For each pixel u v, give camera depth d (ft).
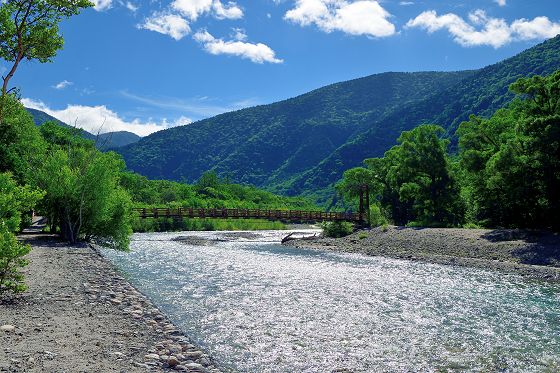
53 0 70.49
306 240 183.62
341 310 55.06
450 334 45.47
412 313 54.44
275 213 217.97
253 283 74.02
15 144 137.90
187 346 36.55
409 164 189.16
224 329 45.24
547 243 109.91
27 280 58.54
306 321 49.24
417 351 39.73
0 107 69.26
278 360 36.35
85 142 230.48
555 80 128.77
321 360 36.63
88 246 111.24
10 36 70.18
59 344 32.58
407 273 90.53
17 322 37.73
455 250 122.21
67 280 60.64
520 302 62.23
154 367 30.48
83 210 120.57
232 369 33.94
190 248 143.95
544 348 41.19
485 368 35.68
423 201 197.57
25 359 28.50
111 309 46.09
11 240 45.78
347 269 96.02
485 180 144.46
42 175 117.80
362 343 41.70
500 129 158.81
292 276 83.05
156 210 205.67
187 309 54.03
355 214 216.33
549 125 119.34
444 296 65.98
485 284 77.56
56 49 74.69
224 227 291.99
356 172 235.61
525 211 131.64
